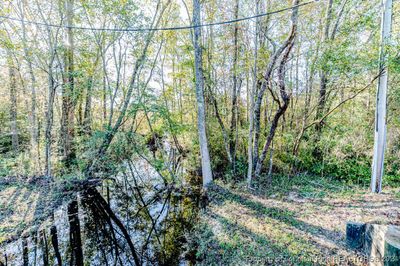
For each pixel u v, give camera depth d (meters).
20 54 9.36
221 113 11.11
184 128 11.95
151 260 5.30
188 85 13.13
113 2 9.84
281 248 4.48
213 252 4.86
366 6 7.38
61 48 9.59
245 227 5.50
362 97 8.73
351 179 8.05
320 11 8.30
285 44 7.29
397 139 7.81
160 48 12.73
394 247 3.35
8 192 8.20
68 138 10.66
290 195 7.22
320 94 8.85
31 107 10.83
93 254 5.70
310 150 9.14
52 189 8.70
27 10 9.22
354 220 5.15
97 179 10.38
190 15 11.95
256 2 7.21
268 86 7.75
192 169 11.33
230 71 9.80
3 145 12.78
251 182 8.36
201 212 7.05
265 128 10.12
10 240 5.73
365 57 6.62
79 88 10.28
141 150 13.02
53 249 5.77
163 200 8.62
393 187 7.06
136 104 11.61
